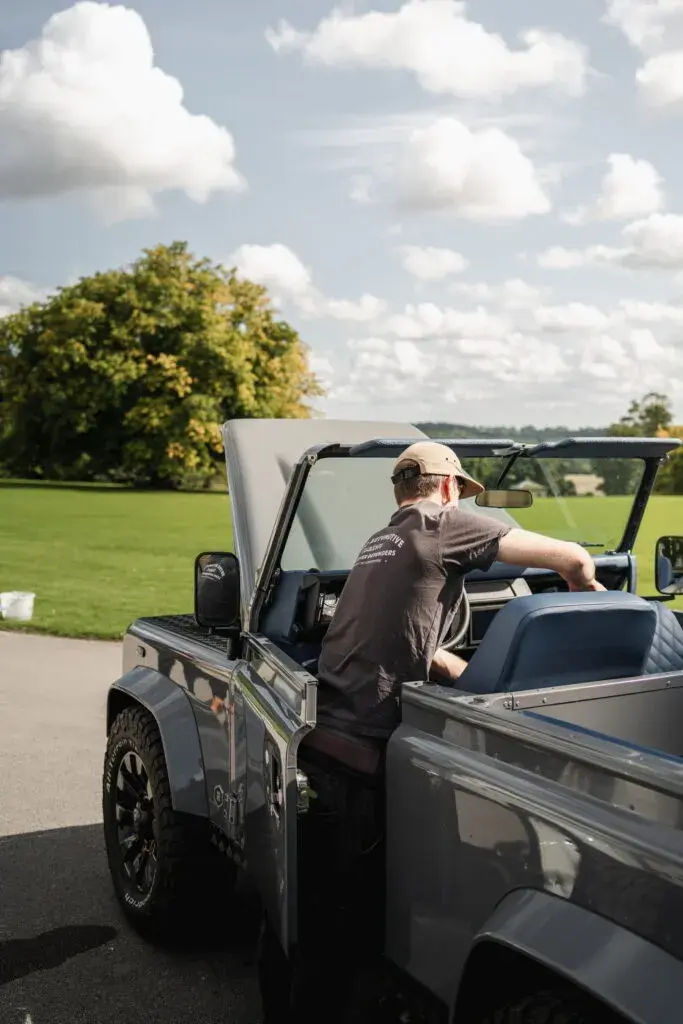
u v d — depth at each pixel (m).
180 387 68.94
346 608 3.06
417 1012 2.69
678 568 3.86
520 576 4.13
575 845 2.05
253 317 75.12
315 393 76.25
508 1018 2.20
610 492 3.90
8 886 4.72
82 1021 3.56
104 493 61.09
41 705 8.59
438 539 2.95
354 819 2.94
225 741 3.64
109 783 4.45
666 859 1.85
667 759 1.96
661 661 3.13
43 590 17.89
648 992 1.82
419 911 2.57
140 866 4.26
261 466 4.03
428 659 2.96
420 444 3.17
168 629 4.41
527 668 2.78
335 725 3.01
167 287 72.06
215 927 4.15
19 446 73.56
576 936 1.99
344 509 4.05
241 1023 3.55
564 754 2.14
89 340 70.56
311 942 2.95
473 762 2.40
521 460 3.71
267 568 3.53
